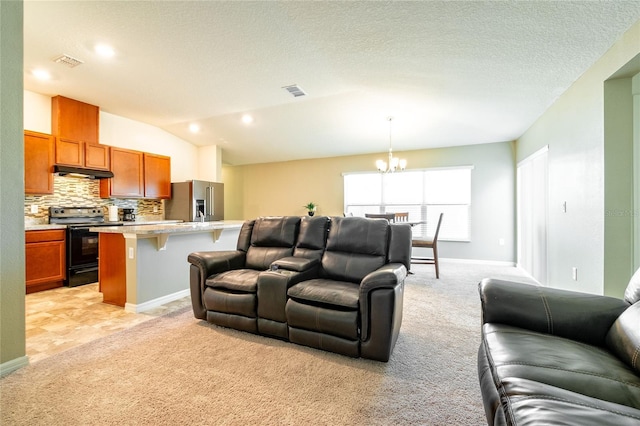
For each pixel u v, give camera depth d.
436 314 2.84
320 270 2.63
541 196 4.00
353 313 1.95
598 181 2.45
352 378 1.75
